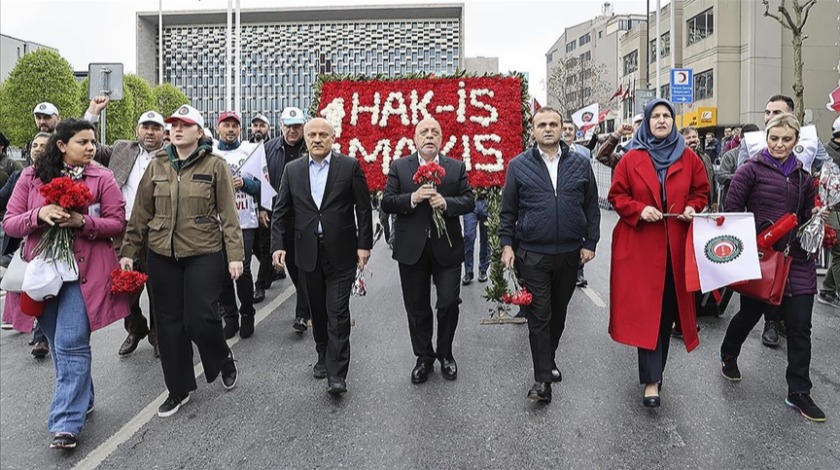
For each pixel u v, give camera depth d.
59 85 24.06
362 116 6.42
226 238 4.24
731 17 31.30
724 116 31.45
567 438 3.70
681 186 4.05
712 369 4.80
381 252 11.41
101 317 3.85
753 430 3.75
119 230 3.96
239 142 6.77
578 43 66.38
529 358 5.15
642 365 4.07
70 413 3.71
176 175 4.16
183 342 4.21
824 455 3.44
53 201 3.59
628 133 5.27
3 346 5.92
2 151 6.86
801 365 3.97
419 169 4.31
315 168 4.54
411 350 5.43
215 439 3.78
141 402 4.40
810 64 29.83
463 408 4.16
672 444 3.60
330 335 4.38
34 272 3.59
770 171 4.28
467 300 7.32
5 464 3.55
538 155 4.34
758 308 4.31
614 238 4.25
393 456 3.52
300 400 4.35
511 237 4.44
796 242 4.06
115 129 26.94
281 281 8.56
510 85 6.32
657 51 21.95
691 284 3.93
